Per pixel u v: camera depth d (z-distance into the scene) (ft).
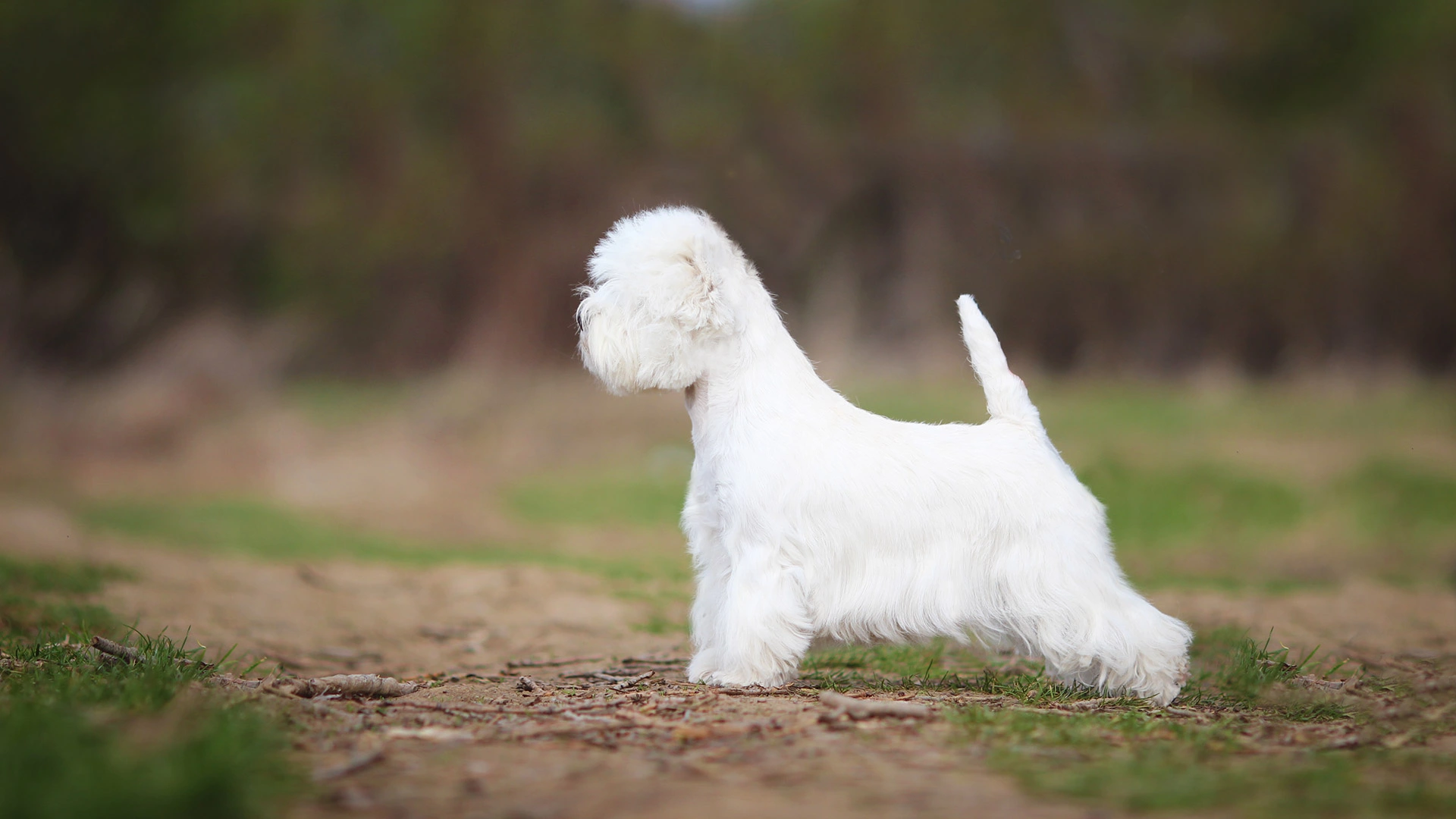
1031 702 14.55
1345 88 80.12
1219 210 77.87
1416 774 11.11
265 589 27.58
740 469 14.76
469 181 78.84
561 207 78.79
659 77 80.94
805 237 77.92
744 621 14.55
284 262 80.12
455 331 78.28
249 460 58.65
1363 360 75.36
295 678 17.53
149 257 80.43
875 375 68.44
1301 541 39.14
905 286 75.66
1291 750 12.14
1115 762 11.02
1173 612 25.00
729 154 79.05
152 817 8.52
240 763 9.68
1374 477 45.85
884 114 79.77
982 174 78.23
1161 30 80.69
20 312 76.64
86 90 80.38
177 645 20.25
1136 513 42.22
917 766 10.80
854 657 19.21
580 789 9.93
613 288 15.05
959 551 14.60
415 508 48.85
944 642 19.90
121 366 75.51
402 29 80.59
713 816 9.11
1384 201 76.43
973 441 15.06
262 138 80.07
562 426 62.49
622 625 24.56
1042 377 71.51
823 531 14.60
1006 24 80.28
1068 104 79.41
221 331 74.38
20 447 61.46
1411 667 18.88
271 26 80.89
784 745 11.64
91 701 12.72
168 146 80.74
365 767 10.65
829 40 80.79
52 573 26.43
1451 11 77.66
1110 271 74.90
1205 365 73.72
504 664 20.15
